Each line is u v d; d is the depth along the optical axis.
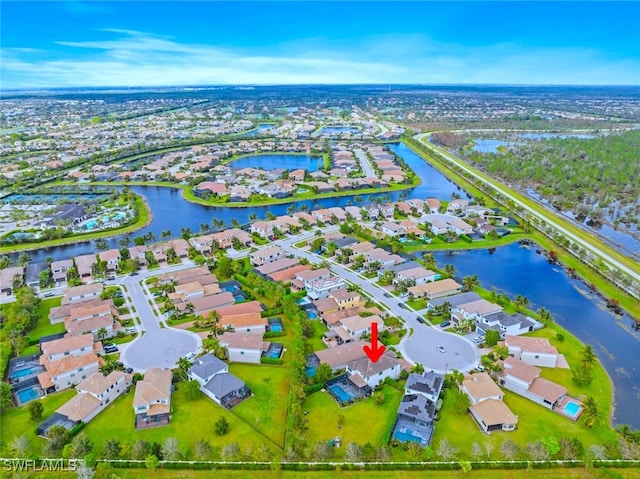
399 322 135.25
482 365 117.06
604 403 106.19
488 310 138.50
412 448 88.06
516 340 122.31
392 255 184.62
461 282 167.12
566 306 154.00
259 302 150.75
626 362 123.88
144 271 176.38
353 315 138.25
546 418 100.19
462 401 99.94
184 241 198.38
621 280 164.38
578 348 128.00
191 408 103.19
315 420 99.19
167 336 130.88
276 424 98.25
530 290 165.38
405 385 105.25
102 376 107.44
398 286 158.62
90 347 122.50
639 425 100.00
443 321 138.88
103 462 85.19
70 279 166.50
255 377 114.38
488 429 95.81
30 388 110.56
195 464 86.38
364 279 168.50
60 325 138.50
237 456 87.69
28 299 143.00
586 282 170.38
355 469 86.06
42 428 95.62
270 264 176.00
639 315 147.38
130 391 108.94
